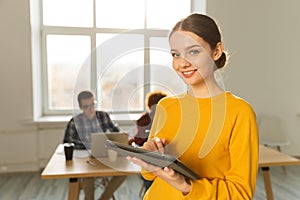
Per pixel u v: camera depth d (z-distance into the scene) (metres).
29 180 3.66
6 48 3.75
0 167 3.87
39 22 4.15
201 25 0.65
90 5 4.12
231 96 0.73
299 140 4.53
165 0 3.80
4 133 3.86
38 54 4.14
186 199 0.65
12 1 3.70
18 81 3.82
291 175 3.82
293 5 4.31
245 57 4.28
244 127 0.69
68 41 4.23
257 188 3.27
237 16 4.19
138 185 3.42
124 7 3.77
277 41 4.34
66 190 3.33
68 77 4.32
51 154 4.00
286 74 4.42
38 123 3.89
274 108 4.45
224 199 0.64
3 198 3.09
